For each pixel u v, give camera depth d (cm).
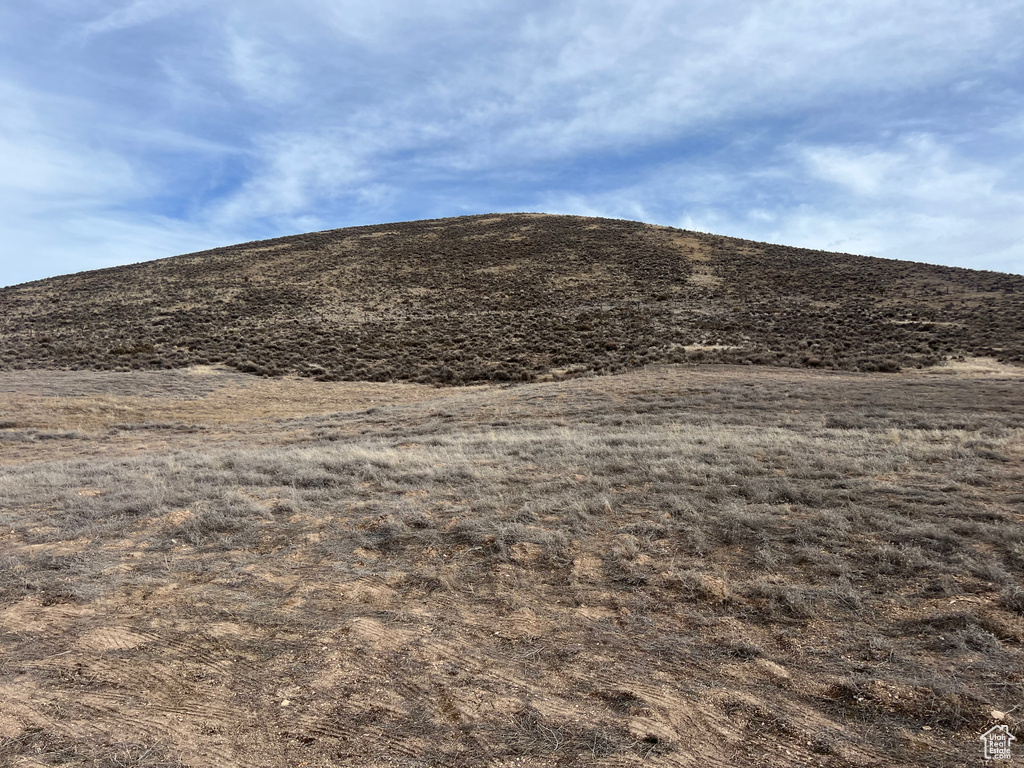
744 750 271
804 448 922
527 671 345
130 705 317
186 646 382
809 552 492
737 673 336
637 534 560
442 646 376
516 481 784
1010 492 647
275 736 290
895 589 427
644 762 263
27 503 778
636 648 368
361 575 496
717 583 446
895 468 776
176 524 649
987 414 1327
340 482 834
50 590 479
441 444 1198
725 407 1528
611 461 866
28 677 346
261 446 1419
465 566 510
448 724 296
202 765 269
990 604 394
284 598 457
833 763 260
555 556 516
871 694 307
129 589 479
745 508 609
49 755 276
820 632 376
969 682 312
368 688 331
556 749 274
